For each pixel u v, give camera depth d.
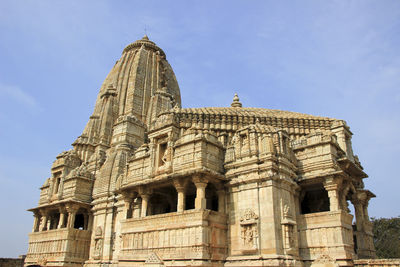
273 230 26.72
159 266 28.28
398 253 60.78
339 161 30.44
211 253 27.61
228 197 31.00
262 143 30.22
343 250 25.95
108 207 43.66
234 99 56.97
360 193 34.34
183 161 31.61
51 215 52.47
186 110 43.53
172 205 36.28
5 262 52.84
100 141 61.44
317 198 34.84
